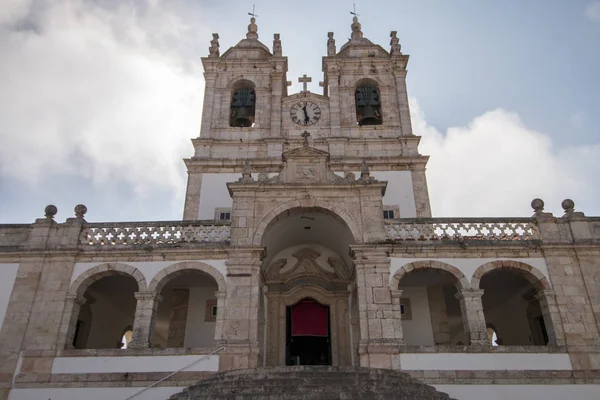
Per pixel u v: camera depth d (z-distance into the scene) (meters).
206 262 18.86
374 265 18.58
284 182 20.08
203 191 25.70
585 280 18.45
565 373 16.84
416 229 19.70
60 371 17.06
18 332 17.81
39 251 19.09
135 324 17.83
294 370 14.23
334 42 31.30
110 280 21.33
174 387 16.59
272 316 21.64
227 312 17.75
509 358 17.03
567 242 19.03
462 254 18.98
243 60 30.12
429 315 21.73
